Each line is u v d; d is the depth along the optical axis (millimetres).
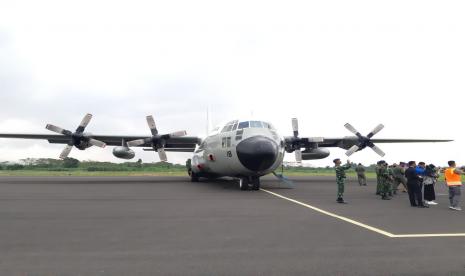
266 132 20000
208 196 17016
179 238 8031
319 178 37719
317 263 6176
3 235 8305
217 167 23094
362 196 17938
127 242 7645
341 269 5852
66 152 26547
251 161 19000
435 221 10336
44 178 34781
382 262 6215
